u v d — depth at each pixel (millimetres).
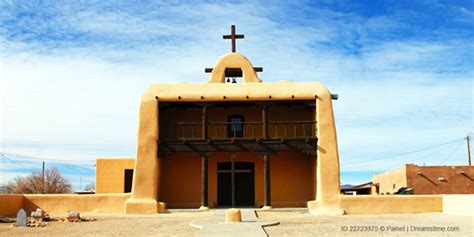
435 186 32656
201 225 16297
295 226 16562
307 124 27469
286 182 27234
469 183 32844
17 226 17578
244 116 27781
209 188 27188
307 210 23797
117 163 29953
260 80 27469
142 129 24844
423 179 32750
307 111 27797
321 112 24844
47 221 19688
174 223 18141
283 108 27984
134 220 19906
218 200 27141
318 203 23578
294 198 27062
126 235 14547
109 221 19562
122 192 29688
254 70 27859
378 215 22375
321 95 25062
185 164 27391
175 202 27031
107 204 24469
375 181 42375
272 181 27250
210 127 27594
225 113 27828
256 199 27094
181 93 25219
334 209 23344
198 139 25016
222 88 25422
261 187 27219
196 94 25172
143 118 24953
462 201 21891
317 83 25688
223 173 27406
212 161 27469
